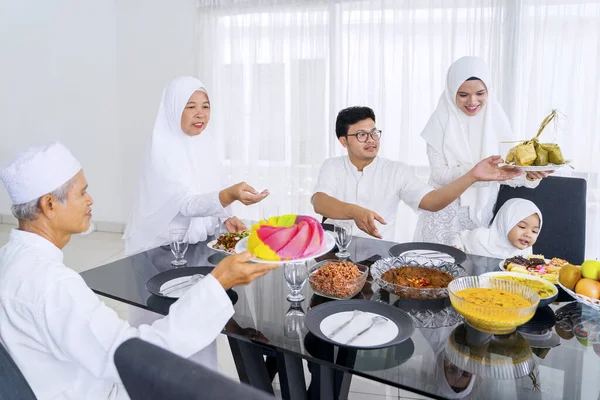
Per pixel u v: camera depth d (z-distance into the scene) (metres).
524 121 3.23
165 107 2.00
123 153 4.52
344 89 3.74
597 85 3.00
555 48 3.07
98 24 4.34
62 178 1.10
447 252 1.72
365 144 2.15
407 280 1.37
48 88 4.54
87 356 0.96
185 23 4.13
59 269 1.03
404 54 3.46
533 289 1.30
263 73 3.93
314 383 1.47
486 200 2.10
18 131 4.66
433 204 2.05
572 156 3.12
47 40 4.45
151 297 1.38
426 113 3.50
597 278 1.22
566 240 2.00
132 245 2.09
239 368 1.63
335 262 1.45
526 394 0.90
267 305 1.33
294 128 3.89
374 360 1.03
